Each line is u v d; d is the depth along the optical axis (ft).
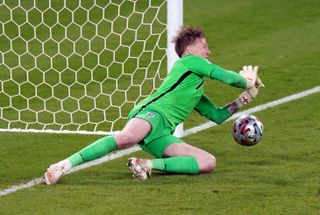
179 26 80.33
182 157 69.36
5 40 115.44
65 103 94.94
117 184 67.56
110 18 121.29
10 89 99.81
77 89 99.71
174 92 70.03
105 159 75.56
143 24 117.19
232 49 120.06
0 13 123.03
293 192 64.85
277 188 65.82
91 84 101.50
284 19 134.82
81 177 69.92
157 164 68.95
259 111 92.12
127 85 100.83
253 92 72.74
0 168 72.90
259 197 63.72
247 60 114.52
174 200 63.21
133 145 75.51
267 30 129.49
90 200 63.52
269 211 60.70
